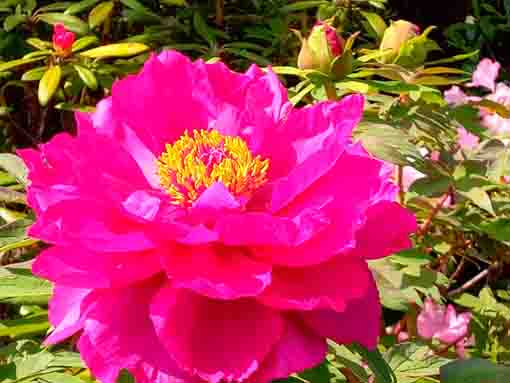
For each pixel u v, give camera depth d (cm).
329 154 53
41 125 109
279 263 52
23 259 83
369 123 71
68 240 50
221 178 57
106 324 51
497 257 86
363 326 52
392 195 53
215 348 50
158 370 51
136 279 51
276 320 51
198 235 51
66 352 62
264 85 60
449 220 76
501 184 75
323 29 73
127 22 117
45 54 93
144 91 59
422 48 83
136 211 52
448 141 81
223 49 101
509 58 179
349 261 52
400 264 73
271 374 51
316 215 50
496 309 86
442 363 62
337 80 74
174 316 51
